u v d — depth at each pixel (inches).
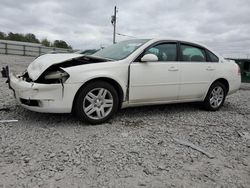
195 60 208.8
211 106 222.7
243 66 487.2
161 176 106.0
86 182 98.1
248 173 113.5
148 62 179.3
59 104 150.3
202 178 106.7
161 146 135.8
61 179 99.0
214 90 223.0
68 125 159.3
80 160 114.5
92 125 162.6
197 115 205.6
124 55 178.7
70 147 127.3
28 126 153.9
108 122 170.6
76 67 154.6
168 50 193.8
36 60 171.5
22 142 130.0
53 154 118.5
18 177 98.7
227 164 120.7
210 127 175.0
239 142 149.9
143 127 165.3
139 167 111.9
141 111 205.6
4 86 277.6
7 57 938.7
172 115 200.2
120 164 113.3
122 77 168.7
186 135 155.3
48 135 141.4
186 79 199.6
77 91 154.3
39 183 95.5
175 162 119.0
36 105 151.7
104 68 162.2
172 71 190.2
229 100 289.0
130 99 175.6
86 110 159.0
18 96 159.6
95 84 158.7
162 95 189.5
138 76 174.6
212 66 216.5
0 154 116.0
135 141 140.1
